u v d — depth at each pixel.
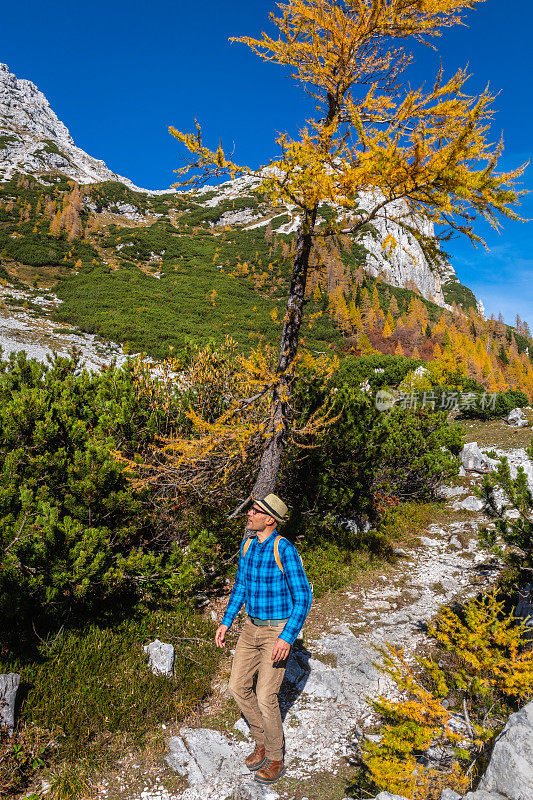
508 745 2.35
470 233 3.71
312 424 7.21
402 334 80.75
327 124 4.89
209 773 3.19
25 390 6.05
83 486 4.98
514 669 3.02
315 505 8.48
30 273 64.12
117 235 97.94
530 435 18.83
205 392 7.58
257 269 89.38
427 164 3.31
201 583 5.90
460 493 11.51
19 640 4.19
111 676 3.94
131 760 3.24
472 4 4.07
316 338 61.03
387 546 8.20
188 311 56.06
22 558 4.24
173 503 6.35
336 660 4.77
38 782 2.97
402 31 4.32
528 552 5.55
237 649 3.21
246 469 6.70
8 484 4.62
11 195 103.50
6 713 3.19
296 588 2.98
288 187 4.11
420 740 2.76
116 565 5.11
